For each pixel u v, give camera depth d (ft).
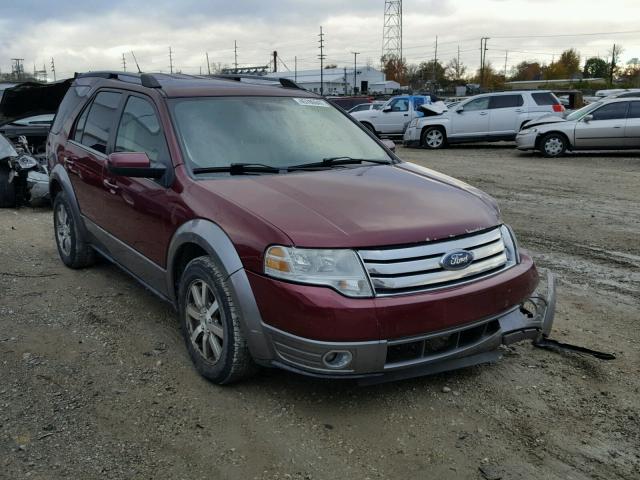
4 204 29.12
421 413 10.96
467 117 63.87
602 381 12.17
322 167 13.47
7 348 13.32
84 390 11.57
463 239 10.80
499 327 11.10
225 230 10.91
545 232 24.80
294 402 11.24
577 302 16.62
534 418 10.84
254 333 10.51
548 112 62.64
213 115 13.84
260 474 9.25
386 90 275.59
